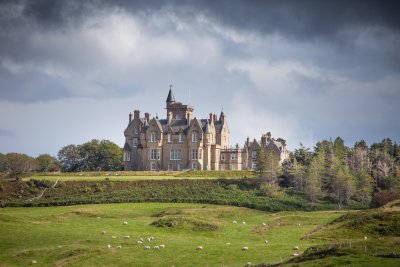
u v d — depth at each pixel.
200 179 153.50
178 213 116.19
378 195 138.62
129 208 125.75
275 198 140.38
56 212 121.25
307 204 138.50
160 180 152.12
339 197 146.62
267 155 154.62
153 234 88.62
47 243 80.88
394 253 61.00
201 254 73.44
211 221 98.62
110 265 69.25
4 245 79.50
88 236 85.31
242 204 132.88
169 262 70.00
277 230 92.88
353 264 57.09
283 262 64.25
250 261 69.06
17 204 132.25
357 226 85.31
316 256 63.88
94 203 133.88
